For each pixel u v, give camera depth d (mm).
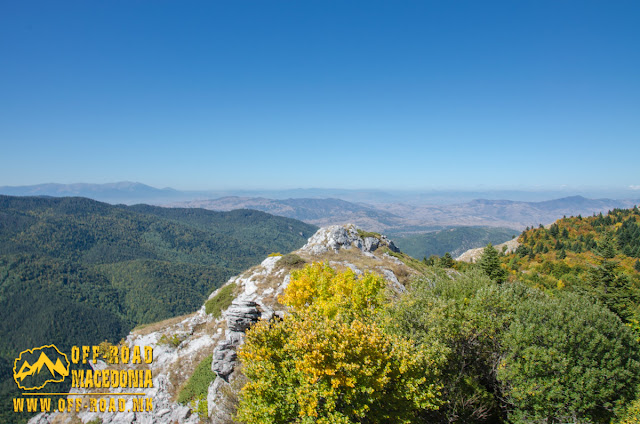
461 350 18484
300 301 25609
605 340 17766
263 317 24922
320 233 61312
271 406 14039
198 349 34344
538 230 113250
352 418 14078
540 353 17172
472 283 25641
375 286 26172
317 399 13641
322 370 13180
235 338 24625
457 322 18344
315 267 28828
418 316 19312
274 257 50469
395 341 15633
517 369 17422
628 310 41469
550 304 20422
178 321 44031
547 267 78875
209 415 22984
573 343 17906
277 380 14789
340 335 13906
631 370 18078
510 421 17906
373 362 13875
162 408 28938
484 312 20172
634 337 19641
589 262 77938
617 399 17609
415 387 14047
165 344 37906
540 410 17172
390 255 61469
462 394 16984
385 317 19359
